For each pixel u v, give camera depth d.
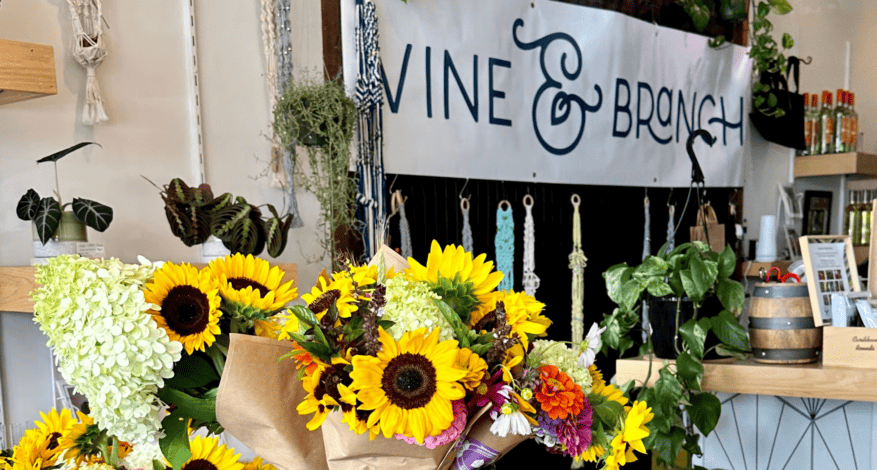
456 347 0.63
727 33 3.33
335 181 1.86
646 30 2.90
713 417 1.58
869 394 1.48
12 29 1.53
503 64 2.41
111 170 1.69
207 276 0.77
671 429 1.59
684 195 3.15
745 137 3.48
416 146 2.18
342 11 2.05
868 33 4.33
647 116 2.93
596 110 2.73
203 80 1.85
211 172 1.86
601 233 2.86
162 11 1.78
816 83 4.01
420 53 2.18
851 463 1.74
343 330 0.66
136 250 1.73
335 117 1.81
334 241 1.91
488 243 2.49
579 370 0.73
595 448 0.73
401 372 0.61
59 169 1.61
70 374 0.68
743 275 3.39
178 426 0.77
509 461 2.55
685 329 1.58
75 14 1.59
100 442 0.85
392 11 2.11
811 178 4.02
